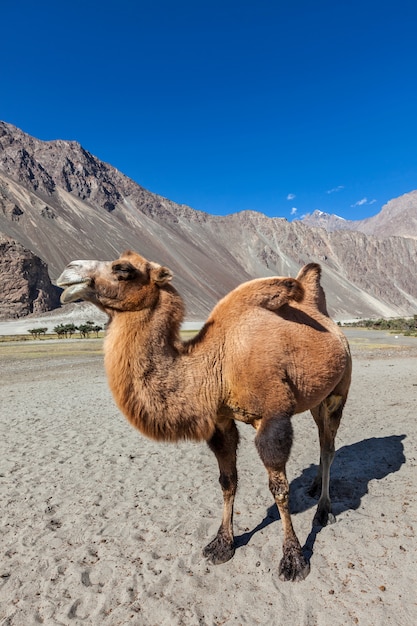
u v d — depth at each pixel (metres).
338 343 5.36
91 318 147.38
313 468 7.70
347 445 8.95
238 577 4.63
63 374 23.92
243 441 9.87
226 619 4.04
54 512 6.41
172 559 5.04
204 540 5.42
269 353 4.64
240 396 4.73
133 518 6.09
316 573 4.58
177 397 4.55
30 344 54.47
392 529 5.30
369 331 82.88
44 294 161.50
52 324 135.12
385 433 9.61
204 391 4.68
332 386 5.25
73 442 10.07
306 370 4.87
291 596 4.28
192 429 4.66
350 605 4.07
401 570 4.50
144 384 4.49
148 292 4.65
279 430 4.55
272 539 5.31
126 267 4.52
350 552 4.90
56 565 5.01
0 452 9.43
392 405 12.66
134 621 4.07
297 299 5.20
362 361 26.19
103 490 7.14
